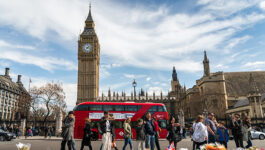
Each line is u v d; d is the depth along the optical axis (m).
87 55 121.50
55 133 43.59
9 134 28.53
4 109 79.56
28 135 42.91
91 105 28.66
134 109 29.06
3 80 84.12
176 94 122.88
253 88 51.31
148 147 11.70
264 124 42.12
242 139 13.68
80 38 122.75
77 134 27.38
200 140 10.58
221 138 13.85
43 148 18.09
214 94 63.12
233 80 74.25
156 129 12.42
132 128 28.23
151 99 134.12
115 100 127.38
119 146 19.69
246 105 52.56
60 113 44.38
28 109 58.12
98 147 19.00
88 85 117.94
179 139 13.34
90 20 129.50
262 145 19.53
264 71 76.94
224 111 61.72
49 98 55.44
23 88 101.88
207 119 12.60
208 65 70.31
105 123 10.90
